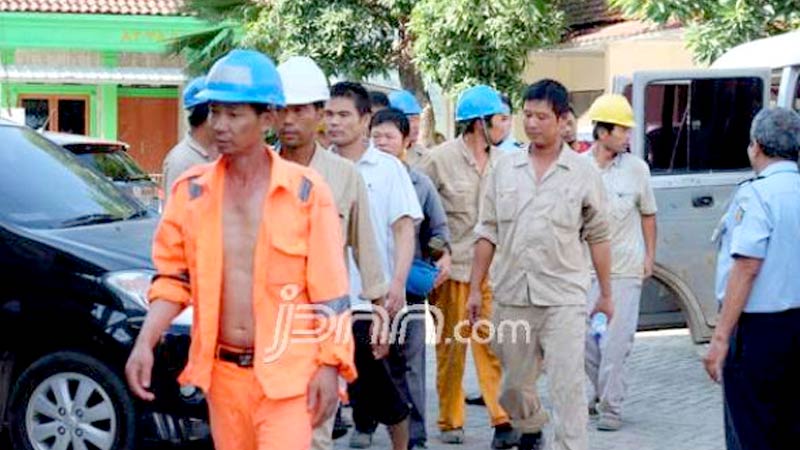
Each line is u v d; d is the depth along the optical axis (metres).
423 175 10.80
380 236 9.73
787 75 14.15
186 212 6.65
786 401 8.58
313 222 6.64
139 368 6.66
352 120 9.71
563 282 9.60
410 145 13.02
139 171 20.33
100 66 41.19
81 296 9.89
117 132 42.06
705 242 13.95
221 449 6.82
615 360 11.98
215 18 31.19
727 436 8.76
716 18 20.67
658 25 22.84
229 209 6.63
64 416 10.01
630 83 14.46
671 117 13.95
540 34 26.61
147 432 9.83
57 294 9.93
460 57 26.34
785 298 8.45
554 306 9.60
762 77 14.08
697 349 15.58
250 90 6.50
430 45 26.44
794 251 8.43
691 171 13.98
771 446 8.59
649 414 12.77
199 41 31.94
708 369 8.72
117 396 9.88
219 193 6.62
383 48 28.23
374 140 11.04
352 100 9.71
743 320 8.53
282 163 6.65
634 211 12.09
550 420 11.23
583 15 32.12
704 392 13.77
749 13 20.28
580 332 9.64
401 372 9.93
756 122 8.62
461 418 11.59
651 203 12.16
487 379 11.37
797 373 8.55
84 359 9.94
